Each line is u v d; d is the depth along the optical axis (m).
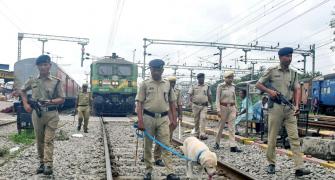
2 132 15.02
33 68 28.03
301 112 12.06
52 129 7.09
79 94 15.85
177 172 7.86
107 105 27.91
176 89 10.94
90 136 14.55
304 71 42.00
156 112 6.71
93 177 7.21
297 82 7.65
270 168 7.86
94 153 10.23
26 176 7.11
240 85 15.34
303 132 12.05
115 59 28.44
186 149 6.45
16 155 9.45
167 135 6.75
